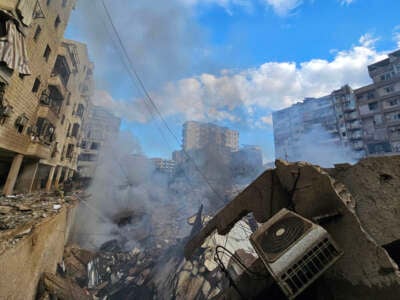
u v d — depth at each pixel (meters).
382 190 2.08
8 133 12.05
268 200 3.92
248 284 3.78
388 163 2.11
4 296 4.13
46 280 6.39
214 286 7.99
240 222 12.09
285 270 1.90
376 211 2.05
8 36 10.27
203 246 10.08
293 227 2.24
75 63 21.94
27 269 5.24
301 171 3.15
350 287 2.01
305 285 1.84
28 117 14.77
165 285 9.73
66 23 18.66
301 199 3.03
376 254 1.81
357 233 2.04
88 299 7.28
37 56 14.59
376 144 33.16
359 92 36.31
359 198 2.24
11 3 10.07
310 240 1.99
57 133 20.92
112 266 13.32
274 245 2.20
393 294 1.60
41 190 19.39
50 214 8.36
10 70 11.11
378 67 35.19
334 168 2.73
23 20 11.05
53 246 8.27
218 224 5.00
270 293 3.26
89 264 11.51
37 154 15.34
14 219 6.88
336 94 39.91
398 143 30.61
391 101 32.19
